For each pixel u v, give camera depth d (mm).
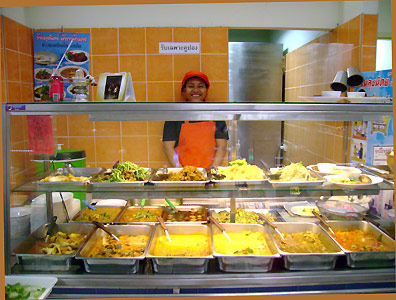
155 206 2416
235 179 2037
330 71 3586
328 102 1820
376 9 3084
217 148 2326
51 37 3422
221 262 1809
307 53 3711
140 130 2396
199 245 1992
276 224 2135
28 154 1960
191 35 3463
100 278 1773
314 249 1920
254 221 2197
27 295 1633
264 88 4027
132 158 2428
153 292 1786
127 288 1774
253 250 1903
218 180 2016
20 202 1913
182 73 3514
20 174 1900
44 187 1921
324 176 2135
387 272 1823
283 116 1825
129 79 2016
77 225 2164
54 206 2223
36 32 3410
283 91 4059
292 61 3902
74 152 2254
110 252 1911
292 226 2133
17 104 1788
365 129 2338
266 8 3459
